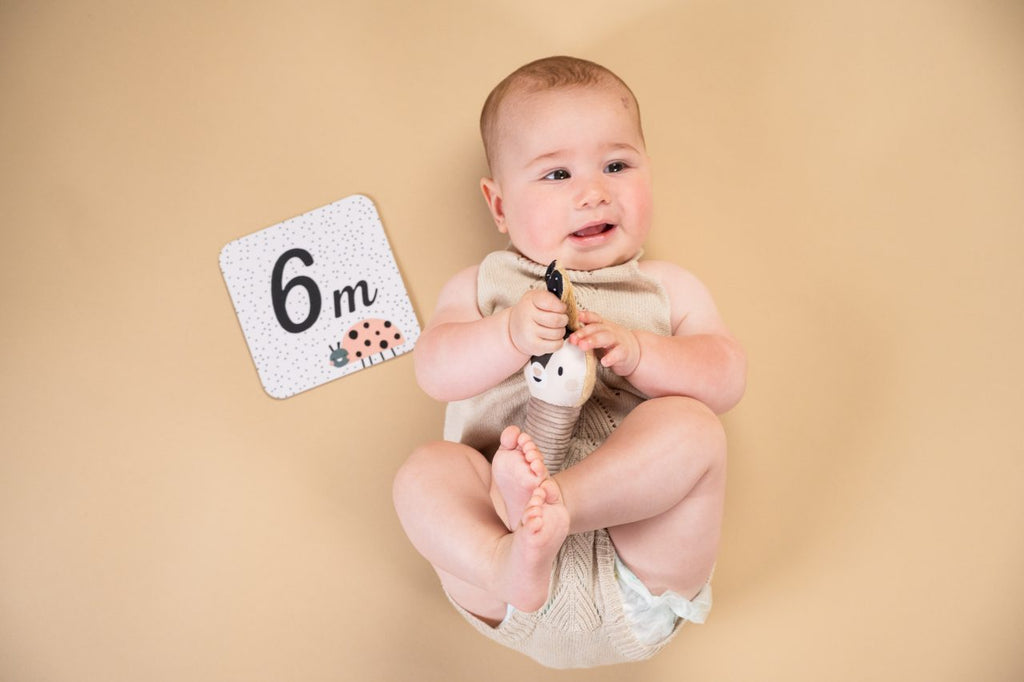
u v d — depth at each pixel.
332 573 1.55
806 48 1.64
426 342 1.31
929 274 1.57
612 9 1.66
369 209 1.63
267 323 1.61
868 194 1.60
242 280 1.62
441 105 1.66
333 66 1.67
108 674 1.52
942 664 1.46
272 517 1.57
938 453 1.52
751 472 1.54
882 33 1.64
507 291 1.37
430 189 1.64
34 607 1.54
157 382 1.60
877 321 1.56
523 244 1.35
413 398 1.60
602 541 1.24
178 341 1.61
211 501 1.57
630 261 1.40
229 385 1.60
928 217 1.59
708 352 1.28
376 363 1.61
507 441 1.02
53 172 1.65
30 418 1.59
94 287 1.62
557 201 1.31
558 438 1.17
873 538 1.51
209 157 1.65
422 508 1.19
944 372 1.54
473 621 1.31
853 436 1.54
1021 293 1.56
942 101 1.62
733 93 1.64
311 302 1.62
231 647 1.53
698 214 1.61
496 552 1.09
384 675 1.52
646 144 1.63
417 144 1.65
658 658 1.50
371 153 1.65
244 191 1.64
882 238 1.58
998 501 1.50
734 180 1.62
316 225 1.63
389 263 1.62
